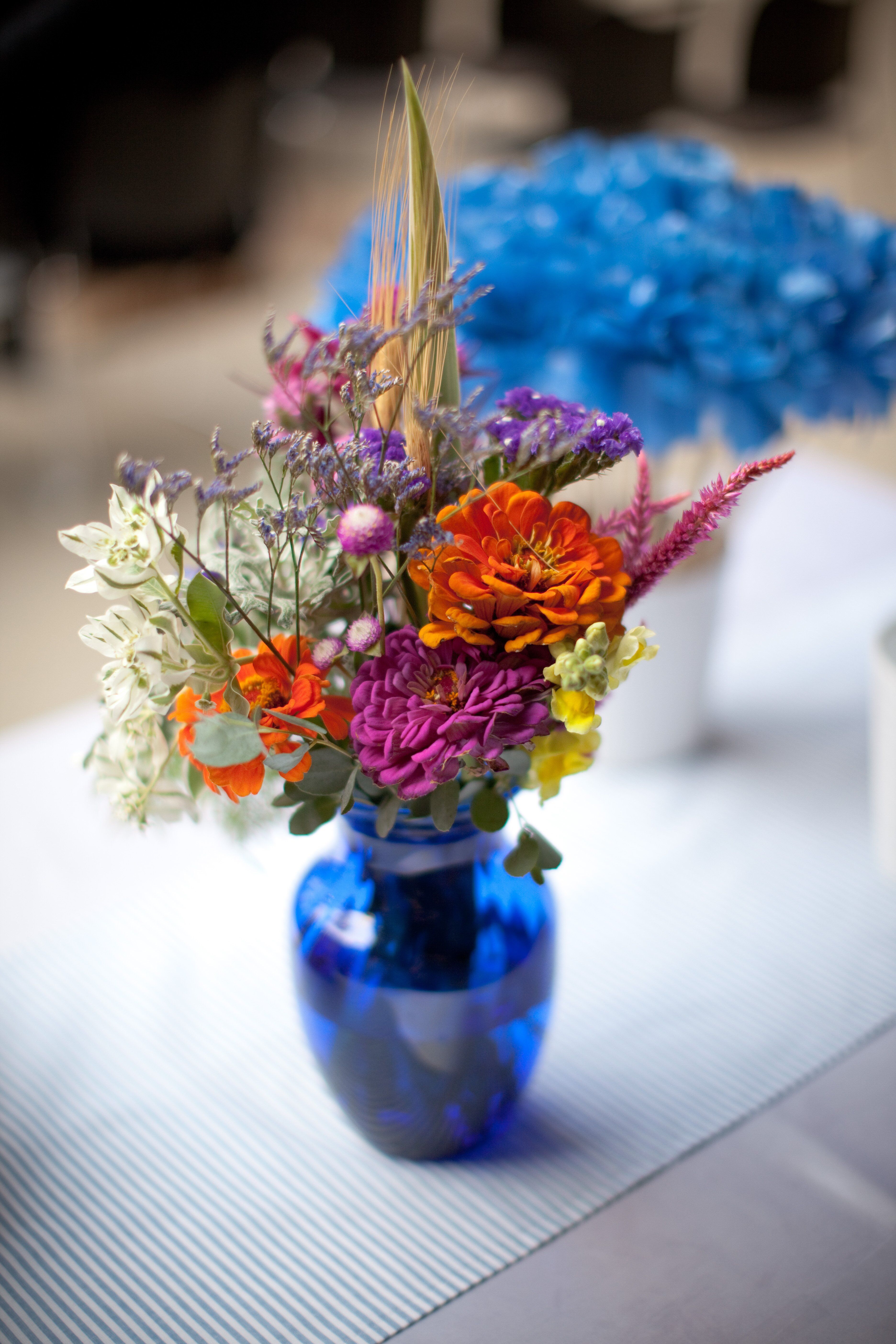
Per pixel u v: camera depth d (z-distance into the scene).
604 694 0.69
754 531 1.63
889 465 3.01
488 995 0.80
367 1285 0.80
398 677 0.70
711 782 1.18
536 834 0.77
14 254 2.71
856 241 1.12
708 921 1.02
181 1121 0.89
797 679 1.34
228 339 3.85
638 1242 0.81
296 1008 0.86
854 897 1.04
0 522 2.93
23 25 2.44
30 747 1.22
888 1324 0.77
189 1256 0.81
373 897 0.81
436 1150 0.85
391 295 0.74
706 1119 0.88
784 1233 0.81
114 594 0.72
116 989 0.97
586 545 0.71
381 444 0.72
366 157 4.96
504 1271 0.80
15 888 1.05
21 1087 0.91
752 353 1.01
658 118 3.92
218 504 0.79
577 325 1.02
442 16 6.06
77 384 3.25
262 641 0.73
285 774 0.72
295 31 2.69
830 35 3.94
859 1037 0.92
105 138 2.55
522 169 1.34
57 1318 0.79
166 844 1.09
